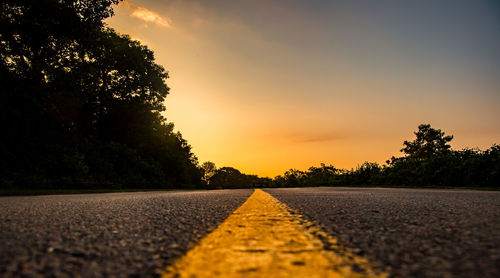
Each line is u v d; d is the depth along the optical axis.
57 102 21.62
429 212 3.85
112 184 23.27
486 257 1.62
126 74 35.16
